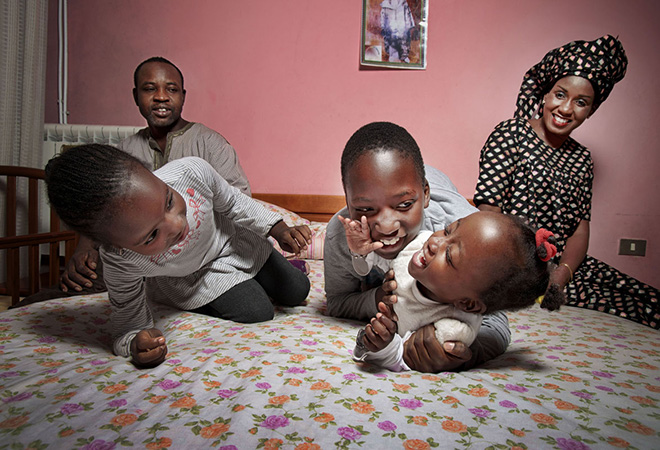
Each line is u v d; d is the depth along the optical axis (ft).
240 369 2.63
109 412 2.11
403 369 2.80
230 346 3.11
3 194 7.75
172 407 2.16
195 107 8.98
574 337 3.85
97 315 3.92
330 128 8.74
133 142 6.61
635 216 7.97
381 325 2.56
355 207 2.86
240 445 1.83
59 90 9.18
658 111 7.74
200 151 6.36
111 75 9.04
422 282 2.66
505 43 8.13
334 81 8.65
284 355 2.86
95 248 4.14
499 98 8.25
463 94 8.34
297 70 8.71
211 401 2.23
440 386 2.44
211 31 8.78
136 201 2.47
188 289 4.13
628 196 7.97
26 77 8.07
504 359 3.13
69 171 2.43
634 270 8.04
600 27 7.82
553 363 3.03
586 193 5.99
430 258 2.56
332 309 4.21
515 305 2.60
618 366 2.99
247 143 8.95
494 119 8.30
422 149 8.56
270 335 3.49
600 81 5.57
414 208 2.82
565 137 5.97
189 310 4.30
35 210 6.73
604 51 5.50
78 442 1.85
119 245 2.71
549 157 5.83
